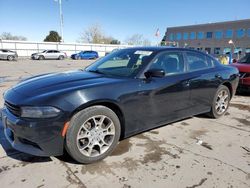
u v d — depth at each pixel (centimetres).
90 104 279
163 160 305
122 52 409
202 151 333
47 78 334
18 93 287
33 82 318
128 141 357
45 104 257
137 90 321
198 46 5772
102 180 260
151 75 331
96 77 331
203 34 5644
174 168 287
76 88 279
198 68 430
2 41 3859
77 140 275
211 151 334
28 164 287
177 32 6238
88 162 289
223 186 255
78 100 269
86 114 276
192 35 5875
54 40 6750
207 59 459
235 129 421
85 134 284
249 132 409
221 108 482
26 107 258
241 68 674
